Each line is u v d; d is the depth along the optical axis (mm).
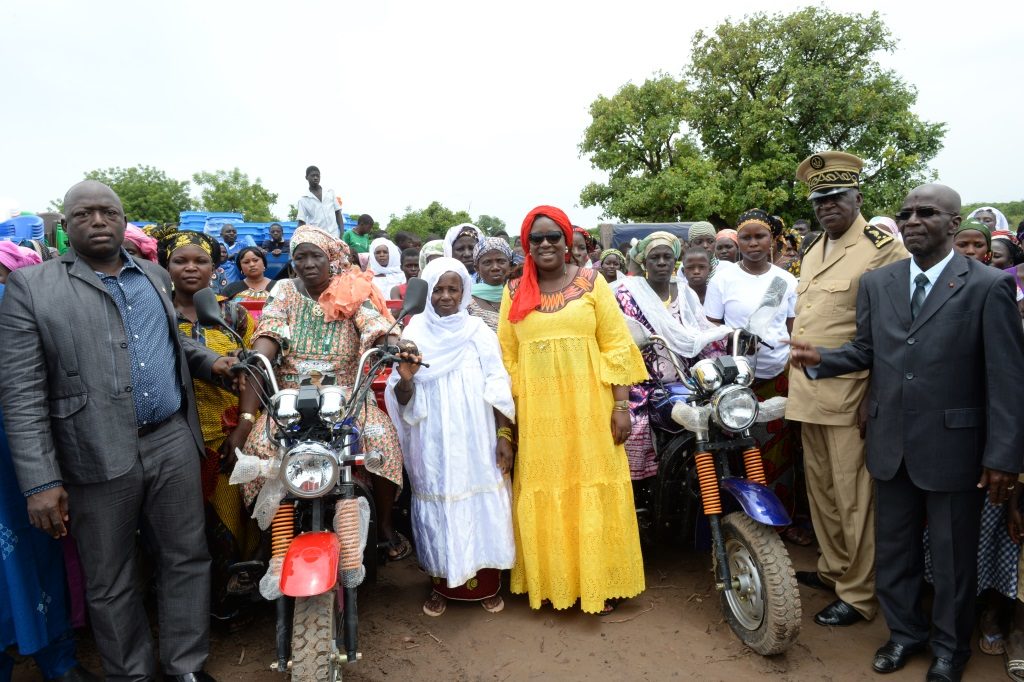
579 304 3598
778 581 3113
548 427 3607
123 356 2896
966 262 3072
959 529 3045
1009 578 3260
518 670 3230
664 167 25266
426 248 6559
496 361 3721
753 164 23188
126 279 3014
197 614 3119
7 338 2723
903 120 23062
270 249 12602
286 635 2816
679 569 4207
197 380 3607
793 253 7027
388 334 3277
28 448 2691
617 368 3557
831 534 3812
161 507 3045
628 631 3533
